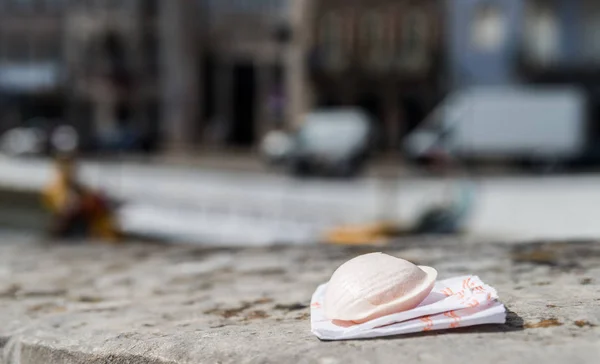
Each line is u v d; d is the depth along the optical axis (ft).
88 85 146.10
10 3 147.95
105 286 10.73
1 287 11.05
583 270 8.52
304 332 6.16
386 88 129.39
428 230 30.09
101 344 6.64
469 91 121.80
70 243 18.60
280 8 145.59
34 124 142.92
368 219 37.06
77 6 146.82
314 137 76.02
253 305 8.16
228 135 147.02
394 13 127.44
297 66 135.95
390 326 5.52
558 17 116.88
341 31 130.52
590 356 4.84
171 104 143.64
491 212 39.73
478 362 4.86
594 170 83.71
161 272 11.90
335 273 5.92
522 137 81.25
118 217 32.99
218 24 146.10
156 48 145.79
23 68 147.64
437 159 75.77
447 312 5.64
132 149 118.83
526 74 117.70
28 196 48.08
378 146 127.85
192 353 5.86
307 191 57.06
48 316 8.42
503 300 6.81
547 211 39.83
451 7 123.44
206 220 35.70
